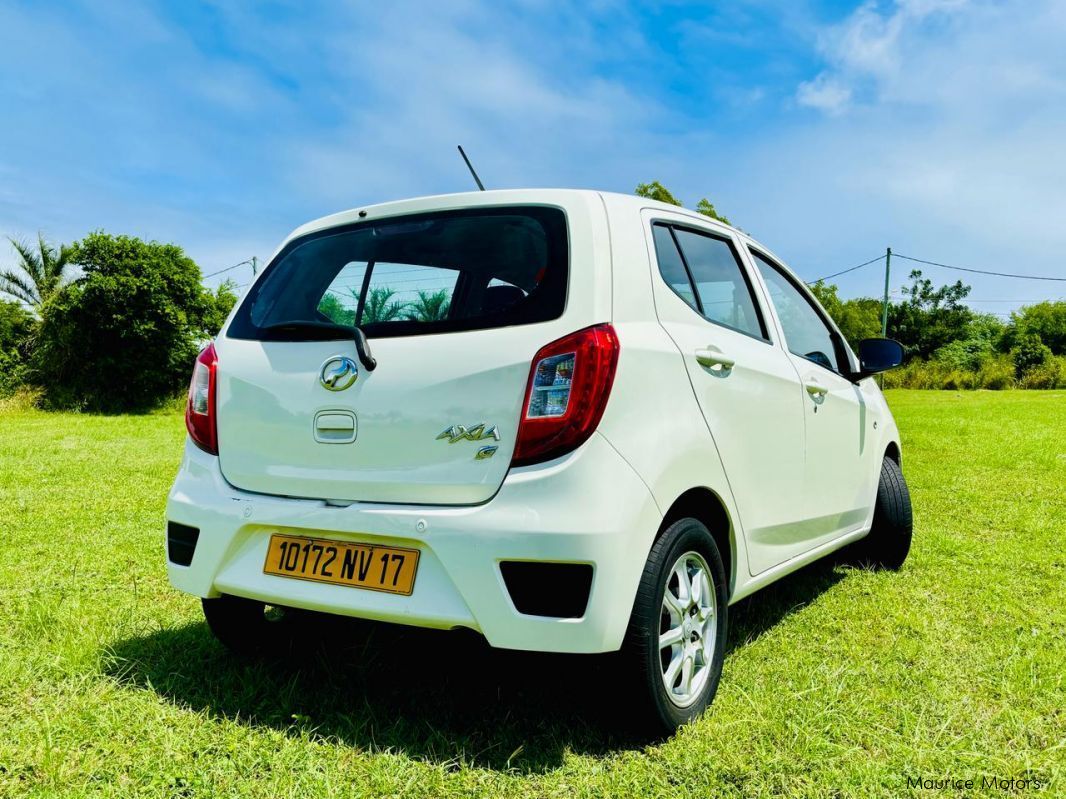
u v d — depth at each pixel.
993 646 3.09
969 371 41.78
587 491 1.98
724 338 2.72
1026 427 13.91
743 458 2.65
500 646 1.98
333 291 2.49
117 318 21.73
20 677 2.64
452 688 2.61
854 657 2.95
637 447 2.11
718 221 3.12
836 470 3.55
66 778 2.02
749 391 2.73
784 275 3.64
